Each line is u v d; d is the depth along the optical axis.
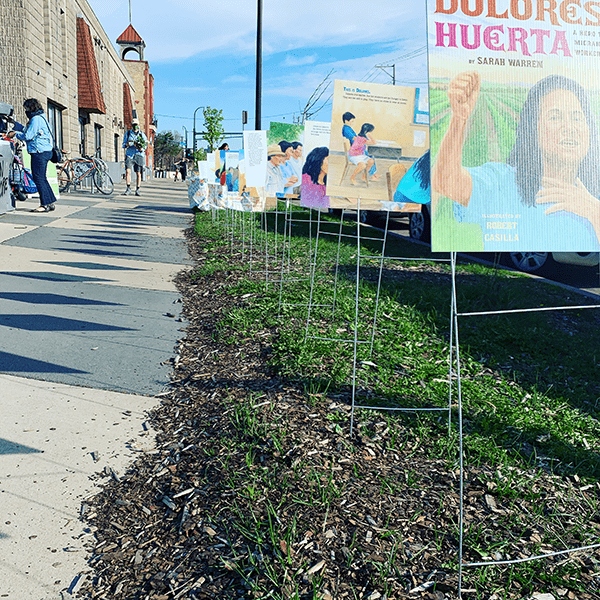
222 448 3.03
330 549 2.26
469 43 2.24
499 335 5.23
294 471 2.76
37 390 3.67
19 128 13.47
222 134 37.38
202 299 6.19
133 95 48.09
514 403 3.87
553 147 2.31
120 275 7.11
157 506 2.60
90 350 4.44
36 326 4.87
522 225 2.28
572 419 3.69
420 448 3.10
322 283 6.73
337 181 3.70
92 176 20.25
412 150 3.76
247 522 2.39
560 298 6.82
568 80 2.33
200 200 15.61
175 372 4.16
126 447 3.09
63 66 20.89
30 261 7.32
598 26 2.37
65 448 3.02
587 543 2.42
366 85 3.68
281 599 1.99
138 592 2.07
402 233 13.28
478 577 2.15
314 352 4.37
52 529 2.40
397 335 5.03
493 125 2.26
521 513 2.59
